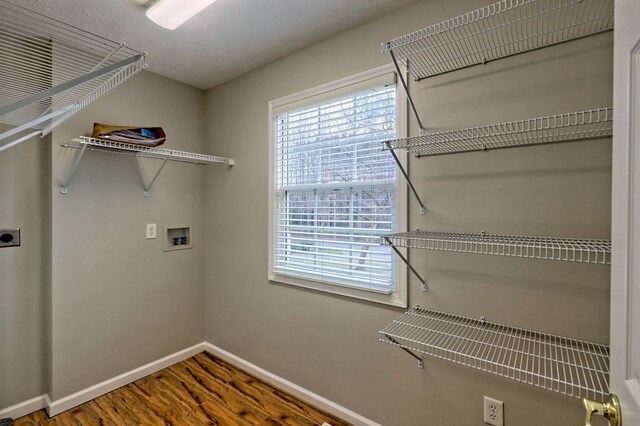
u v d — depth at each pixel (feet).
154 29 5.94
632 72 2.00
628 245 2.03
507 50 4.47
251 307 7.89
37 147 6.40
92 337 6.91
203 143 8.96
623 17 2.15
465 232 4.88
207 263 8.98
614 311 2.23
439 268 5.13
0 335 6.11
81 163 6.72
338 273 6.33
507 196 4.54
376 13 5.56
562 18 4.07
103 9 5.27
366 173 5.95
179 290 8.52
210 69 7.69
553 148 4.20
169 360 8.25
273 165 7.40
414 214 5.37
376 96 5.81
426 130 5.20
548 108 4.21
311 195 6.80
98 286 7.00
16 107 2.74
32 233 6.38
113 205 7.22
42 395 6.55
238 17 5.64
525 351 4.33
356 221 6.07
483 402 4.70
